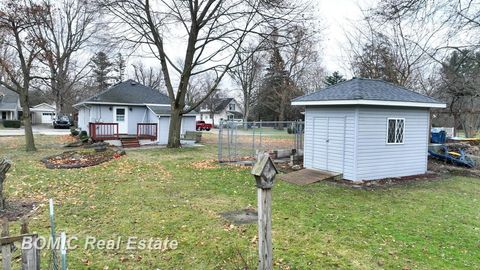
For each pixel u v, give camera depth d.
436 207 8.48
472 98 17.33
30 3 16.83
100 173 11.90
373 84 12.91
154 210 7.53
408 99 12.22
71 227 6.33
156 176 11.62
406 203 8.81
